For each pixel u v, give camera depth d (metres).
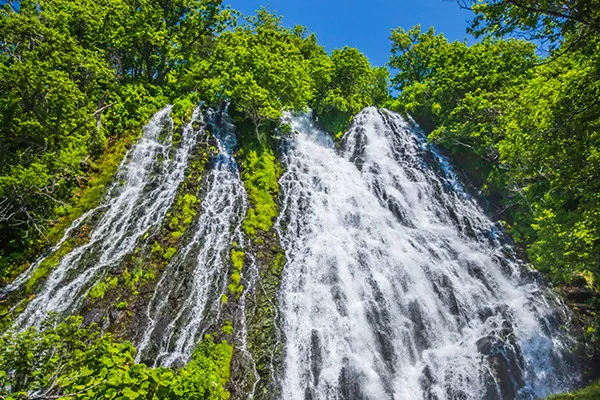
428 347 12.50
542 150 10.30
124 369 4.99
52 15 17.27
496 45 24.28
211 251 13.43
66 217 13.27
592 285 15.82
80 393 4.18
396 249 15.78
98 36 20.47
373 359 11.45
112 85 18.98
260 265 13.63
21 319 10.40
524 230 18.52
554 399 10.94
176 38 24.09
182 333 10.75
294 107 22.28
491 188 21.16
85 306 10.89
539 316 14.28
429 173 21.95
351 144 24.00
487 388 11.30
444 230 18.20
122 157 16.06
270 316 11.92
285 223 16.03
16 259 12.01
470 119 22.22
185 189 15.69
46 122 13.75
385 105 30.08
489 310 14.21
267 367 10.51
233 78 19.44
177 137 18.09
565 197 11.98
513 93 20.55
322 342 11.45
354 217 17.41
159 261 12.59
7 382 4.32
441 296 14.33
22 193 12.00
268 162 18.84
